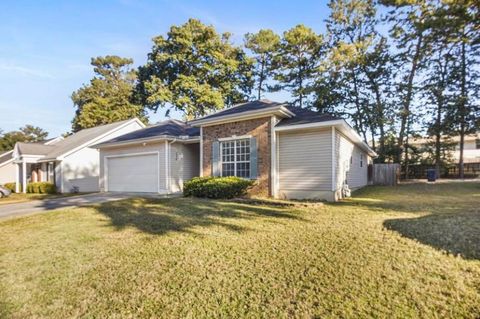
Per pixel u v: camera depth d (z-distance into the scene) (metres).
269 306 2.89
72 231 6.12
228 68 29.05
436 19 12.33
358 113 24.67
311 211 7.73
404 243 4.55
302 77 27.97
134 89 33.47
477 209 7.17
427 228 5.28
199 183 10.98
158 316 2.79
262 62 30.61
